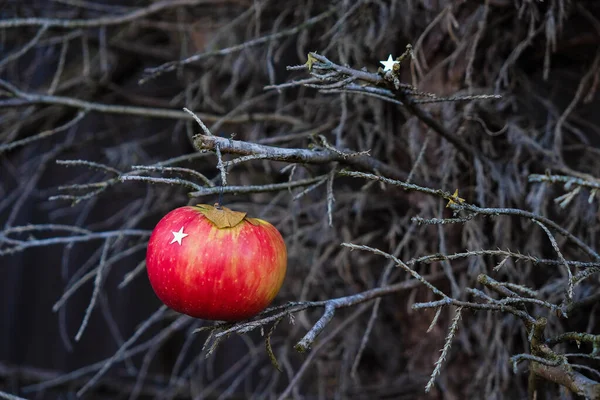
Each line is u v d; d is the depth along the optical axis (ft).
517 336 4.19
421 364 4.29
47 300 7.25
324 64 3.43
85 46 4.60
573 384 3.34
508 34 4.21
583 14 4.22
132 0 6.22
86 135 6.31
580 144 4.35
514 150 4.22
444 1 4.16
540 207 4.09
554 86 4.51
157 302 6.96
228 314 3.49
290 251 4.47
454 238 4.17
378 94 3.60
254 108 5.16
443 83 4.18
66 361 7.13
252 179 4.86
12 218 4.80
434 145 4.18
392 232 4.26
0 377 5.99
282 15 4.50
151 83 6.45
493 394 4.03
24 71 6.44
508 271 4.10
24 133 5.25
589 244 4.15
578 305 3.58
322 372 4.72
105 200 6.86
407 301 4.36
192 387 4.92
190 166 4.96
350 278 4.40
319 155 3.62
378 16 4.32
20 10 5.01
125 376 6.45
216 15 5.13
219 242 3.46
